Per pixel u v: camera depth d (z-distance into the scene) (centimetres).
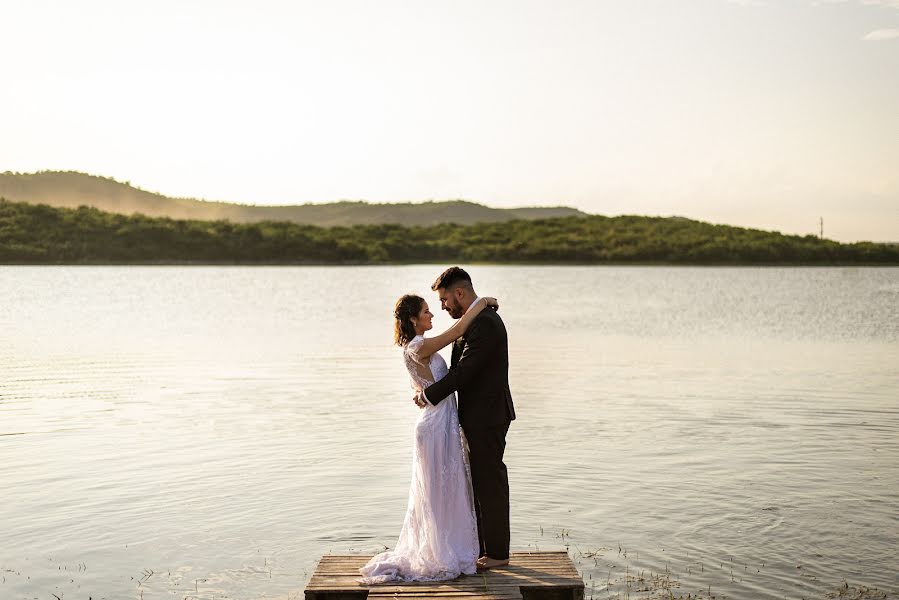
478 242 18775
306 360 2225
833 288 7894
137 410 1470
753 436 1252
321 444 1202
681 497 945
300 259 16112
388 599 621
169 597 693
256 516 885
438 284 709
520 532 838
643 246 17638
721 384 1788
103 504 923
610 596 690
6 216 14512
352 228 18812
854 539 815
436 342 687
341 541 816
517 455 1134
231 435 1260
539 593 655
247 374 1944
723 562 759
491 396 688
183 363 2159
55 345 2652
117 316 4022
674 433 1272
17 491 968
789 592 697
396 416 1418
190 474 1039
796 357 2322
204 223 16312
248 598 692
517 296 6269
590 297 6153
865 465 1081
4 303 5041
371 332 3167
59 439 1231
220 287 7550
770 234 18425
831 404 1531
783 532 834
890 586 708
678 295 6488
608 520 872
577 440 1224
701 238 18038
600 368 2067
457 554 681
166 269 13150
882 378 1884
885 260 17425
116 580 725
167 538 822
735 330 3266
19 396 1622
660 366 2116
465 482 691
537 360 2253
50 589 708
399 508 912
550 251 17650
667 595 691
